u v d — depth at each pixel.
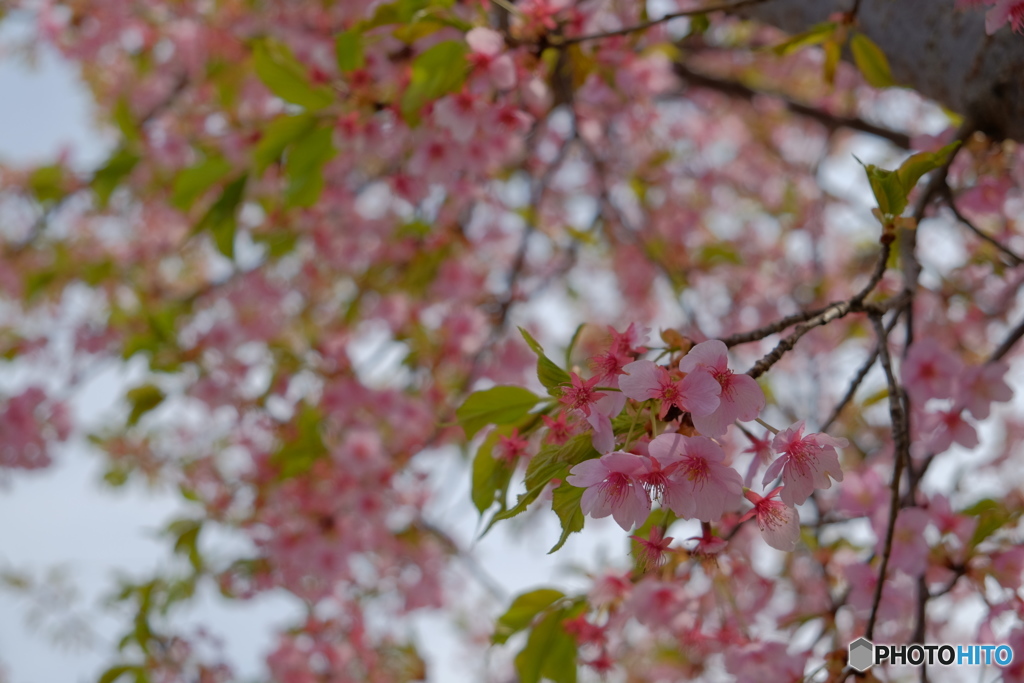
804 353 5.02
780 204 6.46
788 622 2.53
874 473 2.53
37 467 4.64
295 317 5.58
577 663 2.50
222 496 4.66
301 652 4.69
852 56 2.68
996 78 2.17
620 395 1.49
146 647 4.53
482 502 1.95
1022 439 4.59
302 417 4.13
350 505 4.31
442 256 4.73
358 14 3.82
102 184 4.89
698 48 5.20
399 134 2.76
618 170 5.67
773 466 1.47
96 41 5.48
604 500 1.41
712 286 5.85
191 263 6.45
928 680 2.15
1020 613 2.08
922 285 3.48
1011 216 2.91
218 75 4.84
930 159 1.76
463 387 4.59
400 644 5.01
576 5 2.78
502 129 2.55
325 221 4.72
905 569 2.21
